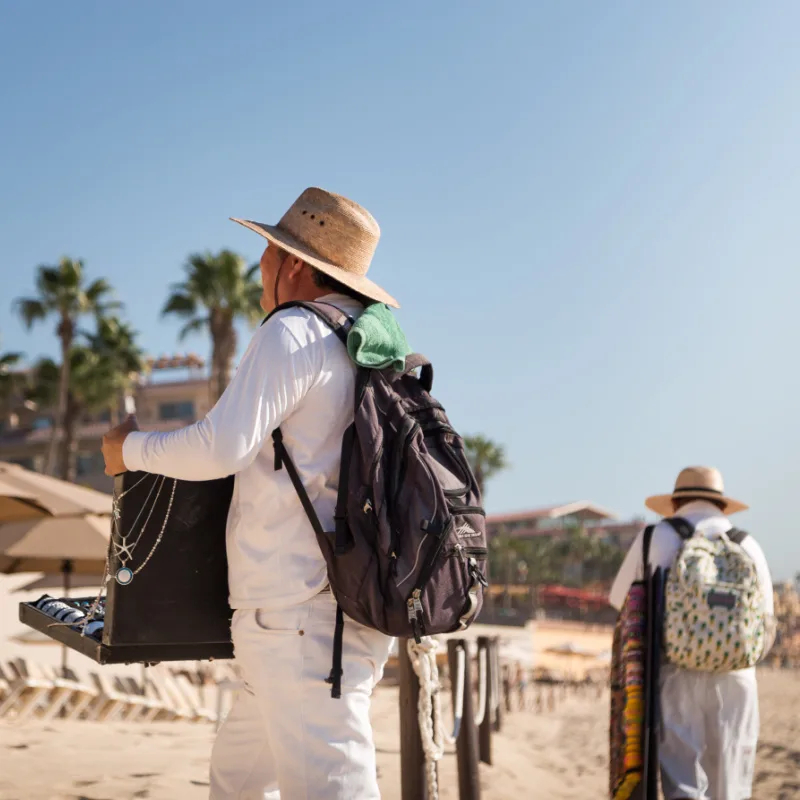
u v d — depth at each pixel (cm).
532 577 10119
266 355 204
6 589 1401
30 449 5681
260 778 233
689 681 402
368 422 204
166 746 591
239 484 215
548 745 1150
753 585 398
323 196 238
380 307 227
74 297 4109
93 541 1145
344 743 203
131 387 4491
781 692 2128
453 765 679
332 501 207
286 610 205
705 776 397
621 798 393
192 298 3678
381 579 199
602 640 7088
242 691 235
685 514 430
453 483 210
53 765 473
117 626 212
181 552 219
